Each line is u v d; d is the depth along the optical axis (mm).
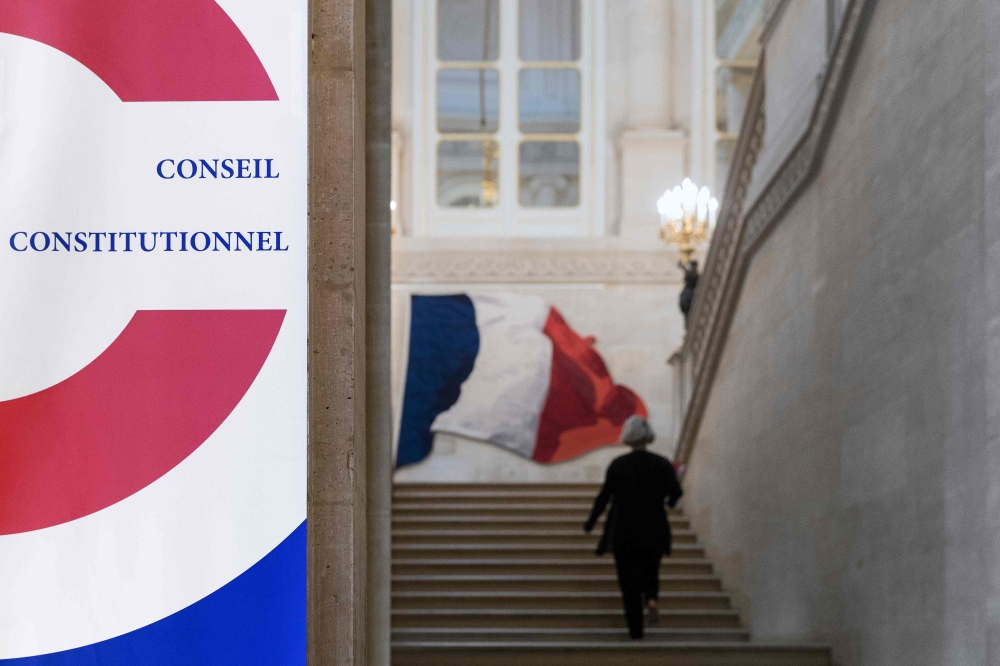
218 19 4031
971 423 5207
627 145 16016
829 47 7379
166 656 3805
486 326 14992
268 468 3879
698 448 10320
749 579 8594
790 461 7785
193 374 3910
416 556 10062
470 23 16672
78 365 3896
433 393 14656
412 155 16297
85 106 3984
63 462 3863
